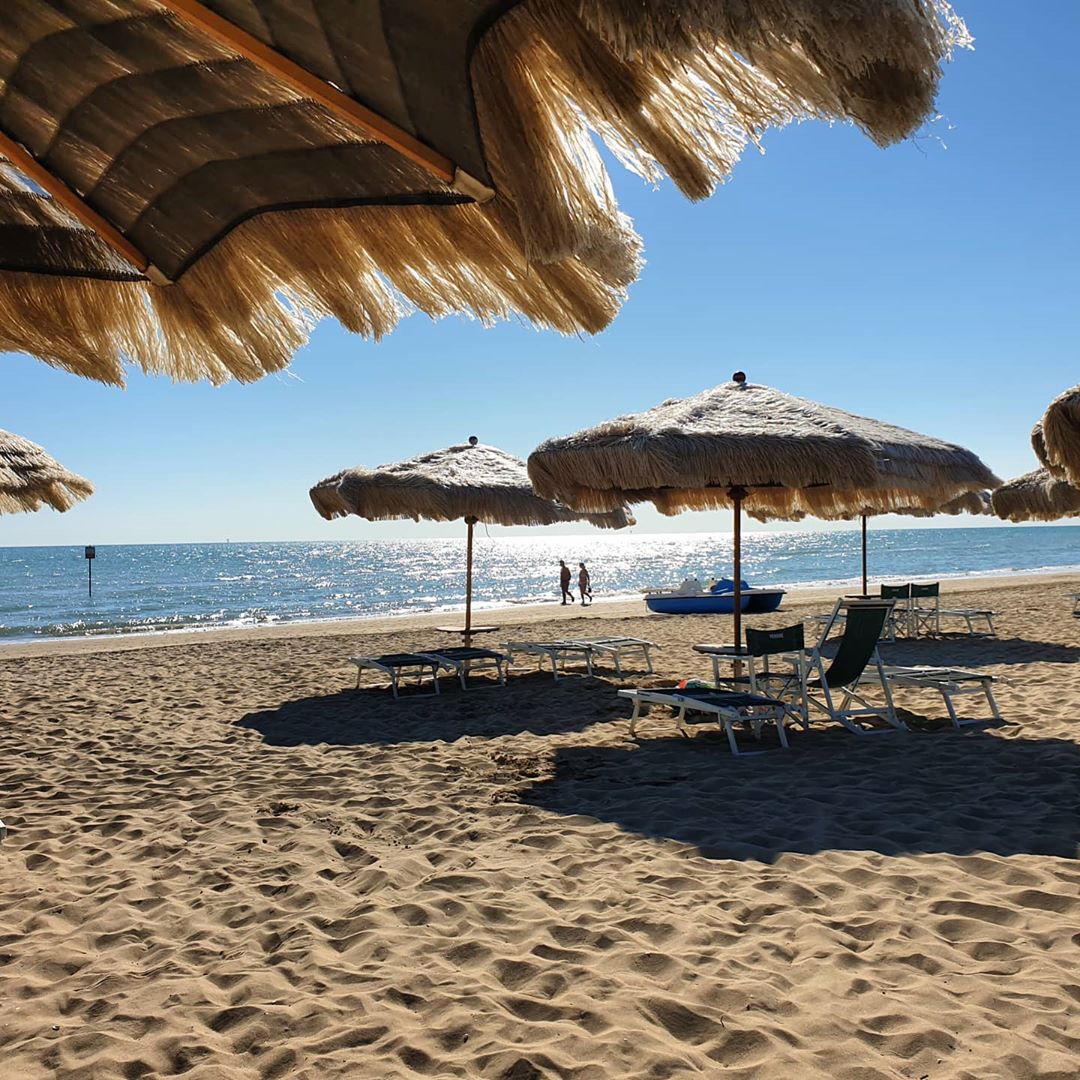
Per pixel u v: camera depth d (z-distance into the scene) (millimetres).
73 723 7801
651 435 6270
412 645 14664
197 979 2914
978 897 3285
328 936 3262
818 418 6613
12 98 1525
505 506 9328
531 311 1462
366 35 1076
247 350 1812
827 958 2893
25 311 1842
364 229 1533
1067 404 5109
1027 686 8000
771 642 6391
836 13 861
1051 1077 2178
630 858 3930
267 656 13047
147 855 4250
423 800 5031
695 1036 2480
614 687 8969
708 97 1083
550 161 1174
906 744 5848
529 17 1046
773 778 5133
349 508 9328
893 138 983
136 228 1699
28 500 4121
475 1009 2656
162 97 1428
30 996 2820
